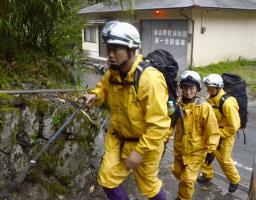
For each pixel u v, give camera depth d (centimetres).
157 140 220
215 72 1343
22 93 316
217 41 1491
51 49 417
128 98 222
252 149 584
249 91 1077
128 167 226
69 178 340
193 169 346
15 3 317
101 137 387
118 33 210
